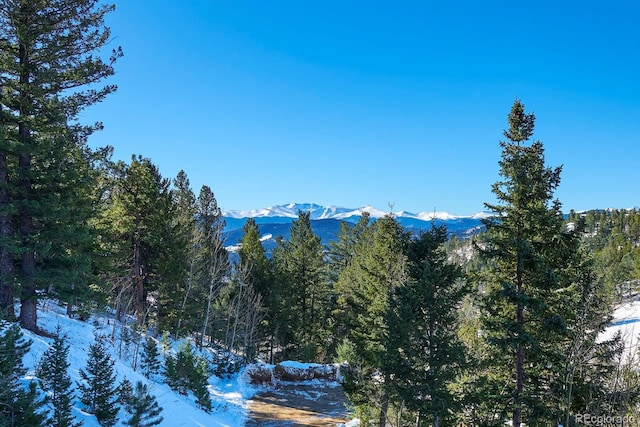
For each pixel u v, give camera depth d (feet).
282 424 87.40
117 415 55.47
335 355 157.38
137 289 106.73
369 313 74.08
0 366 35.99
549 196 52.54
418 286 54.65
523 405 52.47
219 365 116.37
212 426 72.59
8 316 56.65
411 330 54.85
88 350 69.36
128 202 106.11
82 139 68.33
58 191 62.80
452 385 62.64
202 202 169.89
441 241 59.00
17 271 61.82
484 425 56.13
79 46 65.31
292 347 158.61
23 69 59.11
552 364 53.78
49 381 46.88
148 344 89.45
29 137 60.39
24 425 35.91
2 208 54.44
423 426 59.77
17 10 57.98
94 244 81.10
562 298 53.21
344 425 83.92
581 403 57.36
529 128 52.29
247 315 138.31
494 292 52.80
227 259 156.15
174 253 112.27
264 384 115.75
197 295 135.95
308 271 167.43
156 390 74.69
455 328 57.36
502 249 53.42
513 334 51.96
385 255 75.72
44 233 59.16
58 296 62.95
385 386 61.67
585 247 62.44
